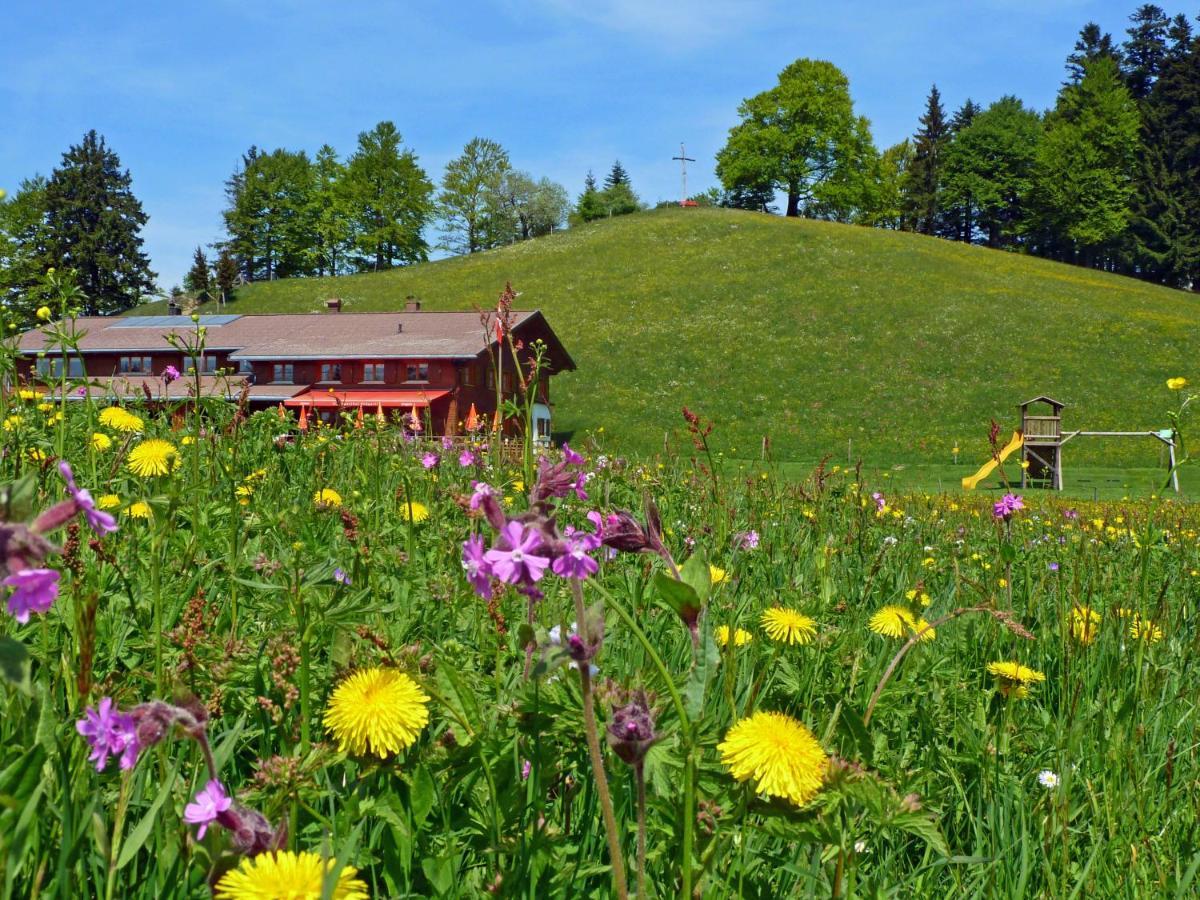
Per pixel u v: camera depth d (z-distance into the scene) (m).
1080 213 101.62
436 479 5.41
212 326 54.34
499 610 2.57
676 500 5.97
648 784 2.02
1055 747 2.94
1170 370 49.12
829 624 3.62
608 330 62.53
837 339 57.53
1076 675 3.34
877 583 4.64
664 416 48.72
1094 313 57.88
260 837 1.44
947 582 5.04
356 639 2.23
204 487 2.23
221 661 2.34
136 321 57.09
